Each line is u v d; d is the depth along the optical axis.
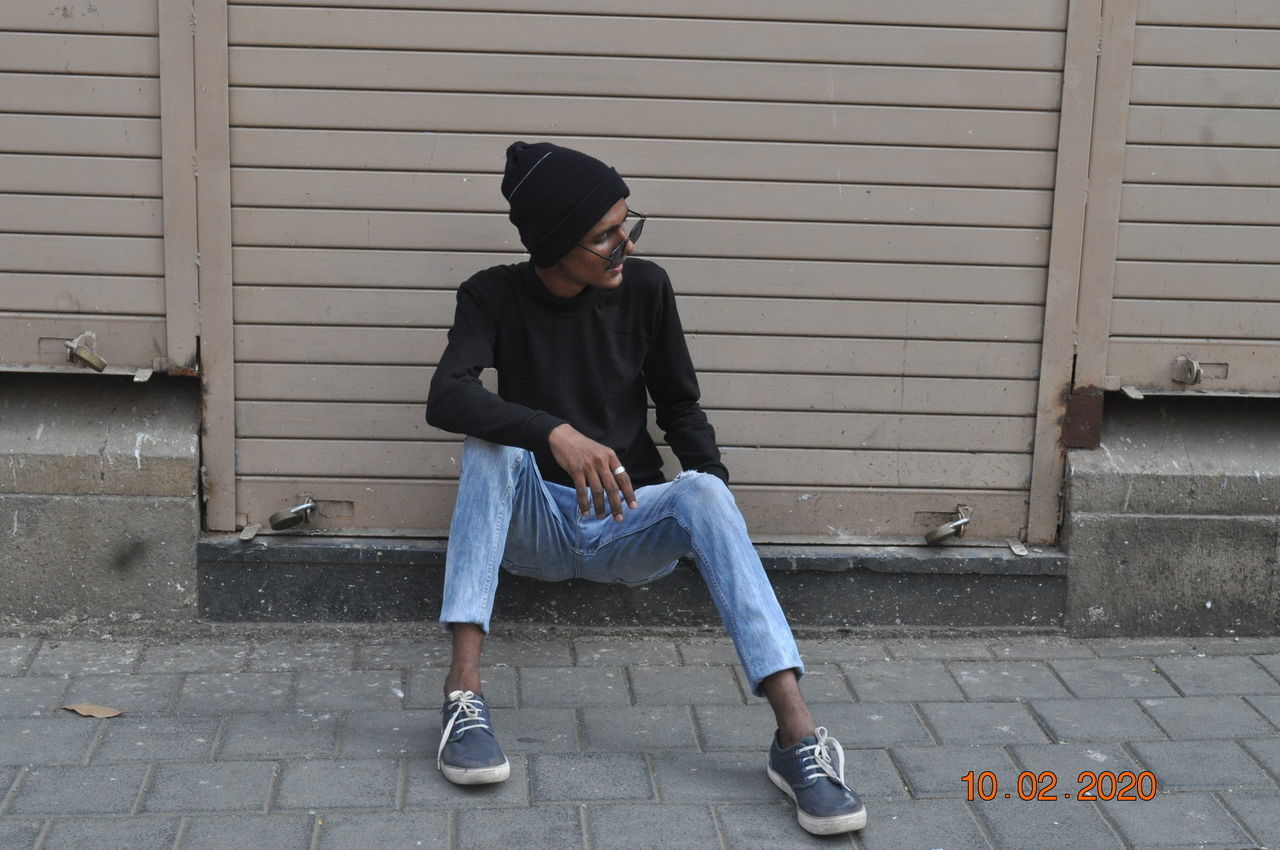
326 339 3.53
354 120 3.41
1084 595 3.73
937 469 3.70
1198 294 3.62
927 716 3.22
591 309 3.23
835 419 3.66
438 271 3.51
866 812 2.71
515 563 3.29
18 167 3.38
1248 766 2.98
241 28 3.35
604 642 3.64
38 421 3.53
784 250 3.55
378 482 3.62
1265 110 3.54
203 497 3.58
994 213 3.56
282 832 2.59
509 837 2.61
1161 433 3.76
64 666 3.34
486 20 3.39
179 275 3.45
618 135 3.46
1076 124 3.51
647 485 3.28
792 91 3.47
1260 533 3.71
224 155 3.40
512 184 3.02
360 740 2.99
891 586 3.72
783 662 2.76
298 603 3.63
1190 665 3.56
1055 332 3.62
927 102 3.49
